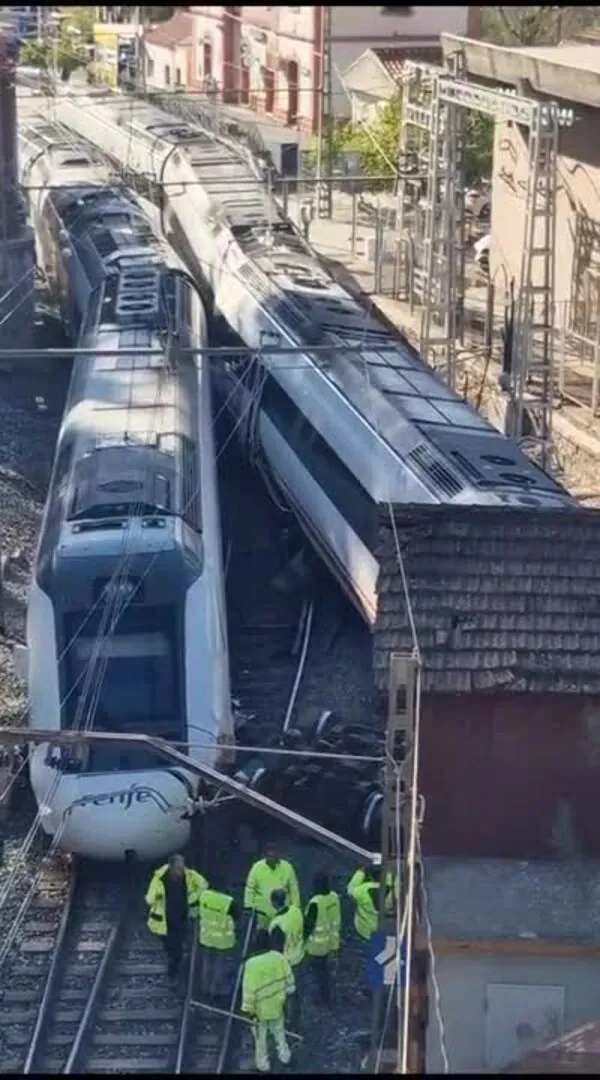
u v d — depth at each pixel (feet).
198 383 99.55
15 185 135.64
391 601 55.77
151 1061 56.44
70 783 66.59
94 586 70.44
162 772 66.64
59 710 68.90
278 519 103.86
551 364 102.73
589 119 118.21
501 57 123.24
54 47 224.33
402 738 49.55
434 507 58.23
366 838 68.23
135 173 150.30
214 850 68.54
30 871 68.03
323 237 173.99
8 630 88.43
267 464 102.47
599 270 119.24
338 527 87.10
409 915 43.21
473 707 53.88
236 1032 58.44
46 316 141.90
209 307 123.95
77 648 69.62
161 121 162.61
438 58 188.96
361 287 150.51
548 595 55.93
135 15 249.14
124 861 66.64
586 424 110.83
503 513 57.98
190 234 133.18
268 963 55.11
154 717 68.64
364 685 84.43
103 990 60.34
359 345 99.35
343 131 183.01
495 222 135.74
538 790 54.49
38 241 151.94
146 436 83.82
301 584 95.50
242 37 217.56
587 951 49.19
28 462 112.27
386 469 83.20
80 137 170.50
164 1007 59.62
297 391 97.30
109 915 65.16
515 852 54.80
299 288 109.81
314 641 90.12
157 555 71.20
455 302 117.50
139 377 93.71
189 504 77.92
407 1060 41.70
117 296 108.78
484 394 120.26
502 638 54.75
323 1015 59.06
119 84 208.44
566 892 52.34
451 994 50.08
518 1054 50.03
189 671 69.56
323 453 91.45
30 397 128.47
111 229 126.62
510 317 113.09
